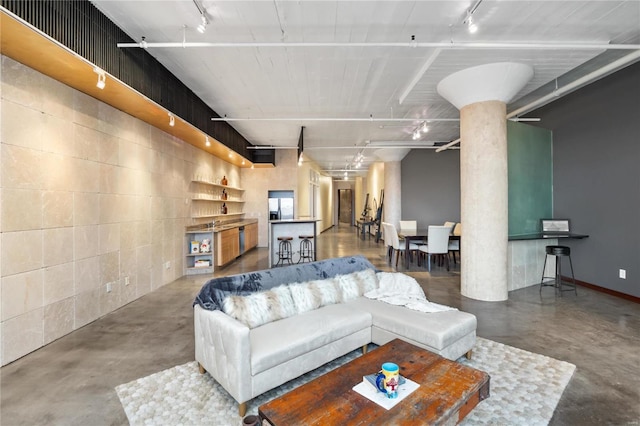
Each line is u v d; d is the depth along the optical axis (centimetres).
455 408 149
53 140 322
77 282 350
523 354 282
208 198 741
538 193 555
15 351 278
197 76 452
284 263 742
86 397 222
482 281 448
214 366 229
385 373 157
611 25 328
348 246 1039
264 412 145
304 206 1172
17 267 282
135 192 462
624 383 236
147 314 396
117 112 422
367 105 578
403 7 297
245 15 311
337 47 372
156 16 313
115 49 324
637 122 434
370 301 319
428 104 567
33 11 232
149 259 498
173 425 194
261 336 231
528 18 315
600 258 488
